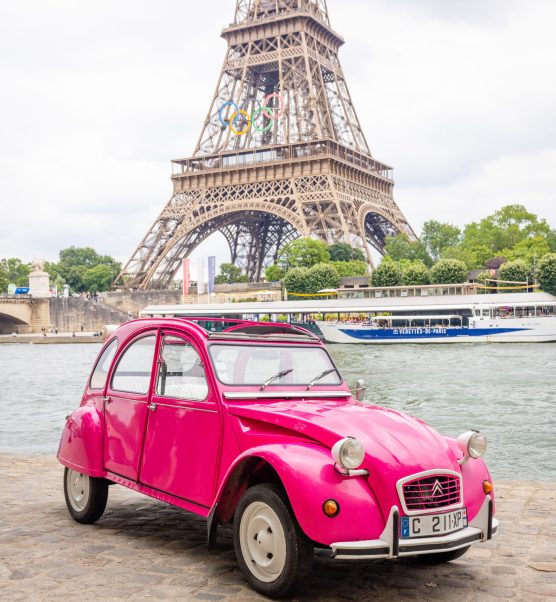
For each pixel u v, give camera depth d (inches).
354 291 4640.8
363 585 289.1
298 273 4963.1
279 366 342.3
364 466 268.2
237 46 5339.6
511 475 761.6
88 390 396.8
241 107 5251.0
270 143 5841.5
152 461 337.7
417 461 274.2
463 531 280.2
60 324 5920.3
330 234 4660.4
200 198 5132.9
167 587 281.9
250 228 6540.4
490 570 309.9
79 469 376.5
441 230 6077.8
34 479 546.0
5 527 378.9
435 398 1472.7
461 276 5014.8
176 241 5142.7
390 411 315.9
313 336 367.6
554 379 1784.0
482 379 1814.7
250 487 289.3
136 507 427.5
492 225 6402.6
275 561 267.4
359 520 259.6
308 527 255.6
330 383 350.9
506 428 1093.1
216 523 296.4
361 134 5526.6
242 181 4987.7
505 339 3491.6
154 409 339.9
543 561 322.7
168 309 4232.3
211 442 308.2
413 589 284.8
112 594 273.6
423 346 3398.1
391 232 5871.1
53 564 311.0
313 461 265.3
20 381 2139.5
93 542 346.9
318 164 4694.9
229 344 331.3
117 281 5930.1
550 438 993.5
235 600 268.5
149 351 358.0
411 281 4955.7
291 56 5036.9
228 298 5698.8
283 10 5236.2
